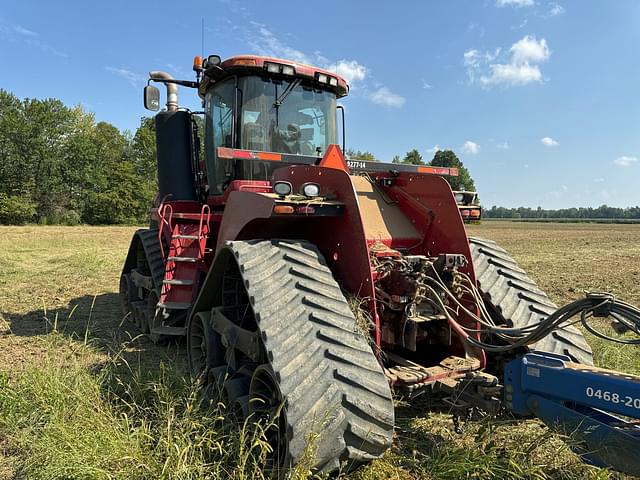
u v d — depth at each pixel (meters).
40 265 11.89
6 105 49.31
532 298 3.54
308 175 3.22
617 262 15.59
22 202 46.56
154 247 5.65
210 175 4.91
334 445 2.15
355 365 2.32
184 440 2.53
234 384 3.05
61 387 3.17
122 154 64.62
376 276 3.06
